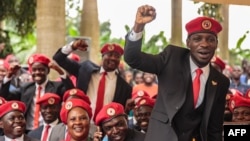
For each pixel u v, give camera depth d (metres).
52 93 7.54
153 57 5.14
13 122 6.21
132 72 15.78
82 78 8.01
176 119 5.09
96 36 13.85
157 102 5.21
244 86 12.14
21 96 8.04
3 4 14.47
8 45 15.06
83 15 13.84
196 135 5.16
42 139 7.10
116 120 6.16
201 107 5.11
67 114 5.87
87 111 5.88
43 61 7.98
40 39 10.42
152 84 11.40
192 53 5.10
